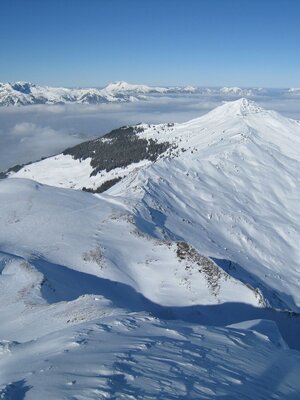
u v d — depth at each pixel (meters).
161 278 41.72
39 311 25.16
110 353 11.41
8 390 8.88
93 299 25.38
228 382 10.00
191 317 36.50
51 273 36.78
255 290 39.81
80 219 52.41
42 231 48.44
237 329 16.97
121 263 43.59
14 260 36.88
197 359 11.49
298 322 37.91
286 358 13.41
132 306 36.44
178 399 8.43
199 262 43.16
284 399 9.78
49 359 11.44
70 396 8.30
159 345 12.62
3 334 22.36
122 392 8.49
